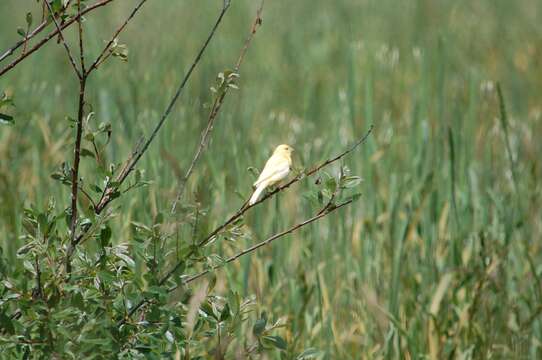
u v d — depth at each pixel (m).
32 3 26.27
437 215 12.29
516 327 11.29
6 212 11.66
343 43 22.97
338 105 16.61
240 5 27.11
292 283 11.09
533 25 24.98
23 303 6.66
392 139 14.56
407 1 28.09
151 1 26.17
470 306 11.12
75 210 7.12
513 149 14.75
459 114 13.43
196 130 13.68
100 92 14.00
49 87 16.88
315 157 14.45
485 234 12.27
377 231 12.60
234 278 10.96
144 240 6.90
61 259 6.97
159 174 11.38
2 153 13.45
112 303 6.84
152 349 6.90
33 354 6.92
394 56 19.83
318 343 10.73
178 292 6.96
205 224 9.91
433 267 11.95
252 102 18.14
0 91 15.20
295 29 25.44
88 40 15.52
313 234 11.74
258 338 7.15
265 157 13.31
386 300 11.84
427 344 11.00
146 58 18.42
